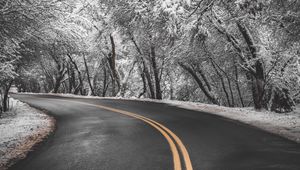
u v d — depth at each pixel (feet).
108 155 26.99
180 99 120.67
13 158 28.53
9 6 33.65
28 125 49.39
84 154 27.91
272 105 58.70
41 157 27.96
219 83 106.52
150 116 53.31
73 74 163.02
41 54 56.70
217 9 62.18
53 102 98.73
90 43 129.18
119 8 92.63
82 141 34.01
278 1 41.91
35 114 67.31
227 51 75.87
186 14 56.29
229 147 28.07
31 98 122.83
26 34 41.88
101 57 137.59
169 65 95.25
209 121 45.11
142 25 87.71
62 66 155.84
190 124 42.50
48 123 52.01
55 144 33.42
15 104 95.14
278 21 45.57
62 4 49.52
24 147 33.09
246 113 53.72
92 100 100.48
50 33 49.39
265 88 61.36
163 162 23.80
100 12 120.67
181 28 53.42
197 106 68.33
